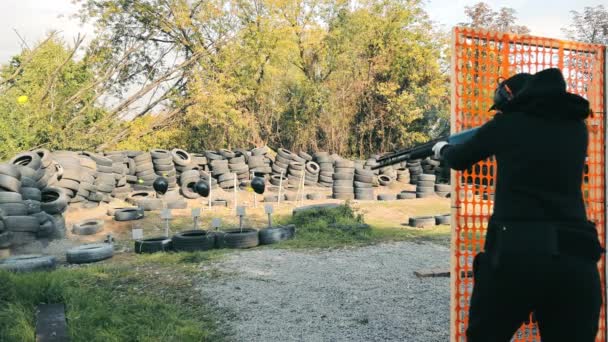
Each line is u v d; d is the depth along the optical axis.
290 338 4.77
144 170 18.42
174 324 5.14
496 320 2.04
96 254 9.41
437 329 4.92
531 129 2.08
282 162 21.81
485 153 2.18
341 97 31.98
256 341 4.72
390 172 23.53
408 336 4.74
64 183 14.75
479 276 2.13
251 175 21.33
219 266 8.15
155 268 8.10
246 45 30.27
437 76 34.03
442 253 9.06
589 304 1.94
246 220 14.22
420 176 19.89
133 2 27.64
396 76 33.34
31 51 21.89
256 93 31.36
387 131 32.94
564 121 2.12
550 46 3.47
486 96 3.38
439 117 35.16
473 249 3.36
